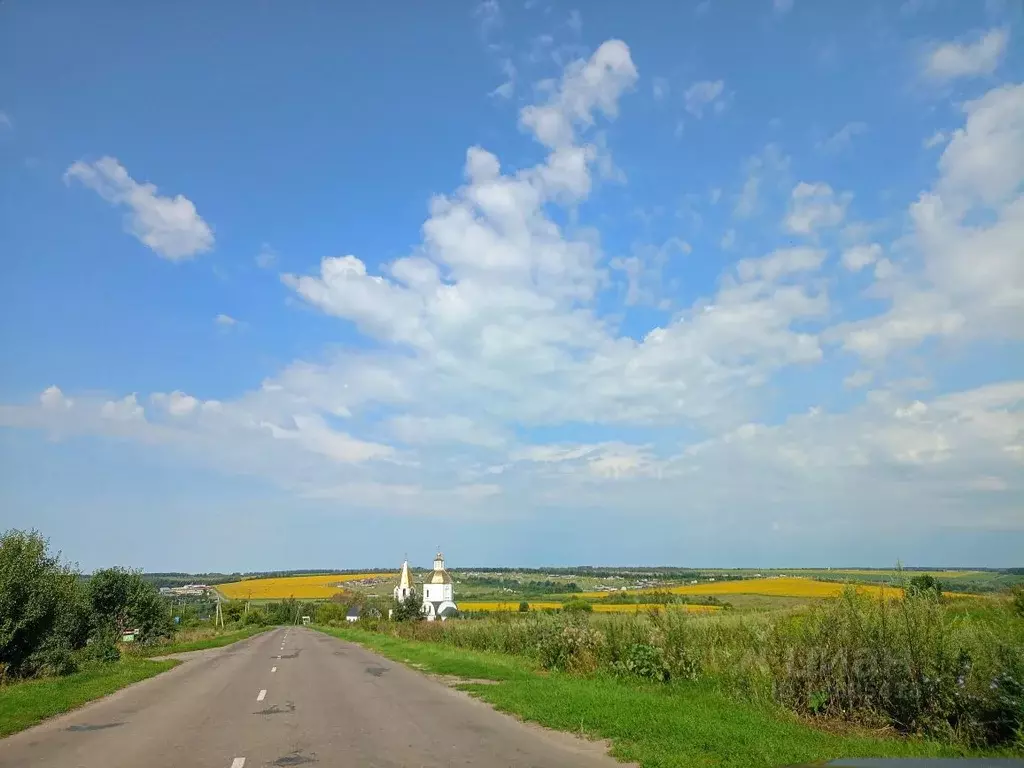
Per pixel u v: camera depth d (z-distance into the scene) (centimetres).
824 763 358
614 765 923
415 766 931
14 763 1010
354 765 944
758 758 891
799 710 1193
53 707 1570
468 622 4112
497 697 1554
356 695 1745
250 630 8500
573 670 2041
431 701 1609
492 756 988
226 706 1590
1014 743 912
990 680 958
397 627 5434
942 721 1002
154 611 4159
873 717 1104
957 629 1104
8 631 2261
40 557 2447
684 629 1838
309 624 12588
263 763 971
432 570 8506
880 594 1215
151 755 1044
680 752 954
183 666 2847
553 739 1116
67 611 2875
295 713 1455
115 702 1719
